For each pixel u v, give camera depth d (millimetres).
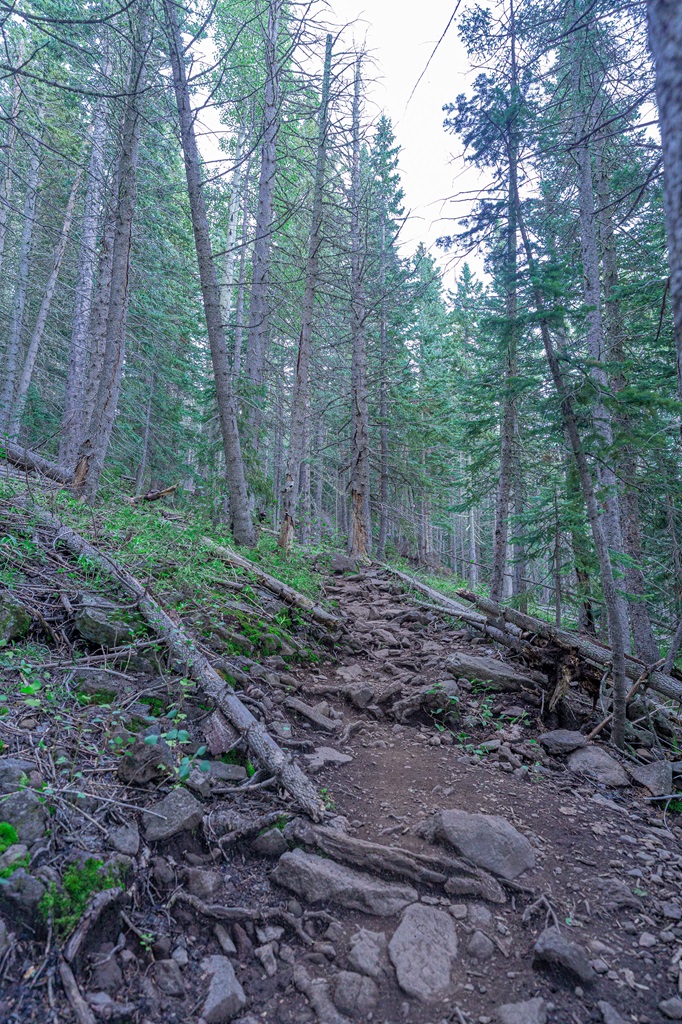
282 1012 2590
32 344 16422
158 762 3586
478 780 4707
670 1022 2682
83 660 4445
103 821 3162
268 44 10781
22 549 5375
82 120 14742
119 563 5660
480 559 38188
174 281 16047
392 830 3891
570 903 3432
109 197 10898
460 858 3590
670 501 10375
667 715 6004
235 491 9086
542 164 8336
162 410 16578
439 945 2992
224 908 2977
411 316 19906
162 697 4352
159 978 2570
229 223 20109
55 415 17875
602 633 11703
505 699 6184
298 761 4414
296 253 14500
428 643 7848
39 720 3715
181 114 8086
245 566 7754
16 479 7129
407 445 19750
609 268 12211
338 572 12016
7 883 2547
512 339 6457
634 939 3195
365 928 3076
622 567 10211
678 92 1722
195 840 3352
